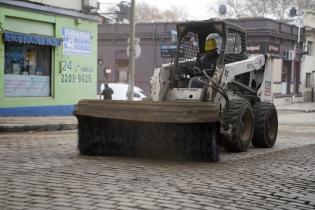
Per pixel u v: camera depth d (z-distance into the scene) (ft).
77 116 34.47
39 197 22.50
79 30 73.61
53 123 56.24
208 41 40.04
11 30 61.77
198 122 30.89
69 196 22.75
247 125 38.70
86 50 75.25
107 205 21.36
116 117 32.42
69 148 38.70
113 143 34.47
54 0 68.44
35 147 39.01
